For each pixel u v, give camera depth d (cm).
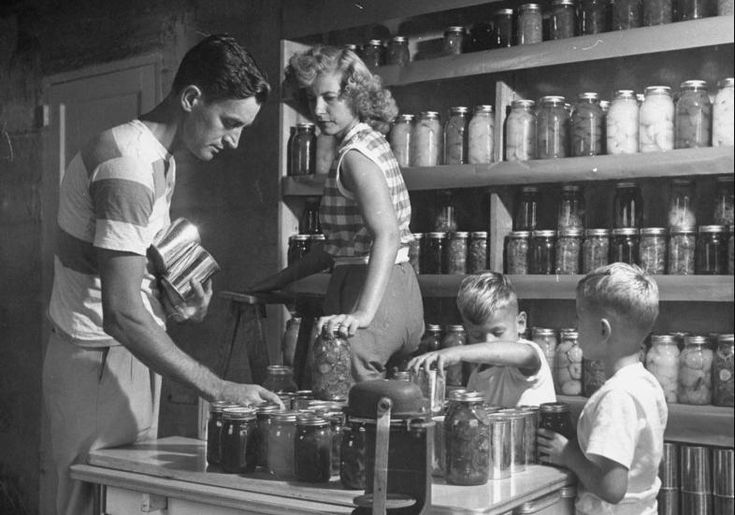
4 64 379
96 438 199
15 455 379
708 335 229
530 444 185
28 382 379
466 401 165
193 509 170
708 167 219
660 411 182
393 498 144
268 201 309
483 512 147
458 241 260
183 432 318
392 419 145
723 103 221
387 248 205
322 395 203
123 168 183
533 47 244
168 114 196
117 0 348
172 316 216
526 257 251
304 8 286
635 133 235
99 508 187
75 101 362
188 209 330
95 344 200
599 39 234
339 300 221
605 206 255
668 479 224
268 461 174
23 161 379
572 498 181
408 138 269
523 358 208
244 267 315
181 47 329
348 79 223
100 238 181
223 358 254
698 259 228
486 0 252
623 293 183
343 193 216
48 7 367
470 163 258
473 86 278
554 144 245
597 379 235
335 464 174
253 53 310
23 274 381
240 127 198
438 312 280
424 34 281
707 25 218
